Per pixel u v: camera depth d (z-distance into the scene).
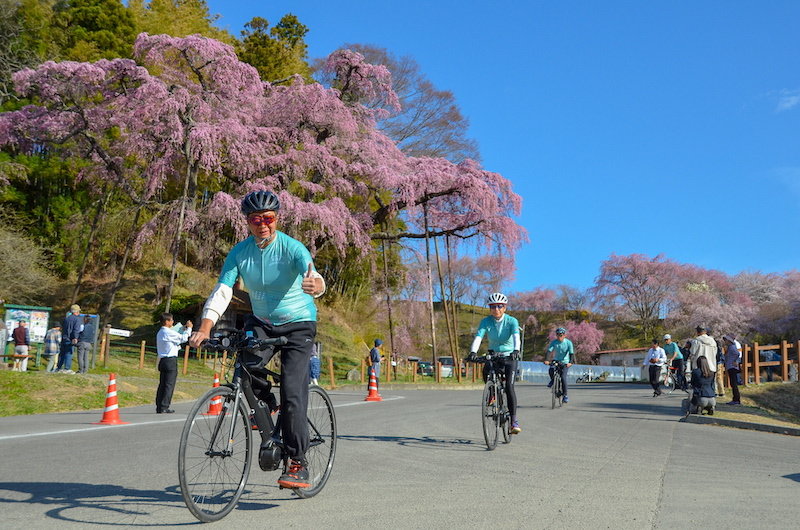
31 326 20.92
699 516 4.61
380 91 33.97
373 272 36.62
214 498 4.25
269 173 31.44
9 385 14.71
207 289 41.91
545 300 84.56
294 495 5.04
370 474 6.04
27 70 27.42
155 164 27.64
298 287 4.69
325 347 40.69
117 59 27.70
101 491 5.10
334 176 31.73
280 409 4.60
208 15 51.94
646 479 6.08
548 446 8.44
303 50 49.12
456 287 68.06
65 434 9.16
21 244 32.28
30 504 4.61
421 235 35.97
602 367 65.81
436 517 4.41
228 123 27.64
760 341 67.19
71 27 41.28
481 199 33.19
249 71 29.03
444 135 46.03
